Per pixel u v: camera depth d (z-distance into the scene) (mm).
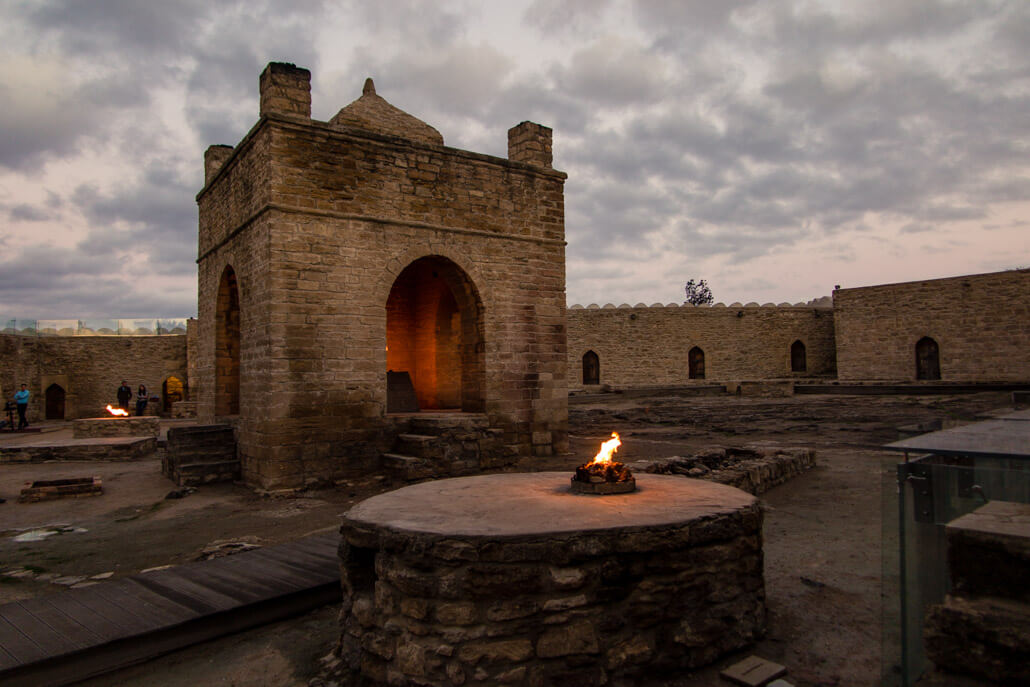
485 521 4355
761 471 10078
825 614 5238
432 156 13195
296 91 11719
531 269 14492
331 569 6145
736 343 34312
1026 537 3004
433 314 18141
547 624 3947
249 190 12406
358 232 12188
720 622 4453
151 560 7375
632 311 33719
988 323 27438
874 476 11156
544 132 14969
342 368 11875
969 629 3166
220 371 14711
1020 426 4117
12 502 10969
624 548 4129
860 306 31375
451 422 12461
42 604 5320
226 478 12266
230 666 4688
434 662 3912
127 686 4414
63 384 33656
